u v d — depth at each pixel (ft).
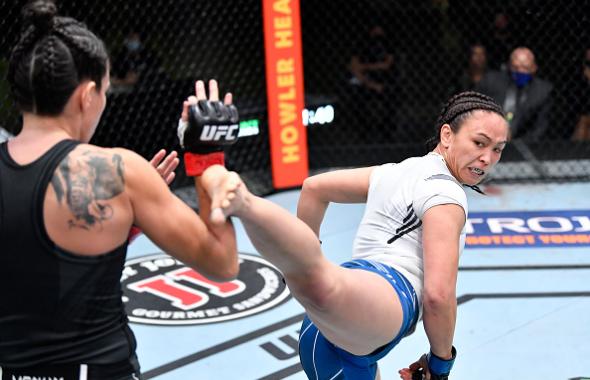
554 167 20.08
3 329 5.03
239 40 20.52
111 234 4.99
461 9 22.86
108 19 19.43
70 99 5.10
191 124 5.11
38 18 5.02
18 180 4.91
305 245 5.73
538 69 22.47
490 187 19.07
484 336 11.81
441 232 6.72
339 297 6.15
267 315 12.63
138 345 11.64
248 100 19.13
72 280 4.92
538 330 12.00
